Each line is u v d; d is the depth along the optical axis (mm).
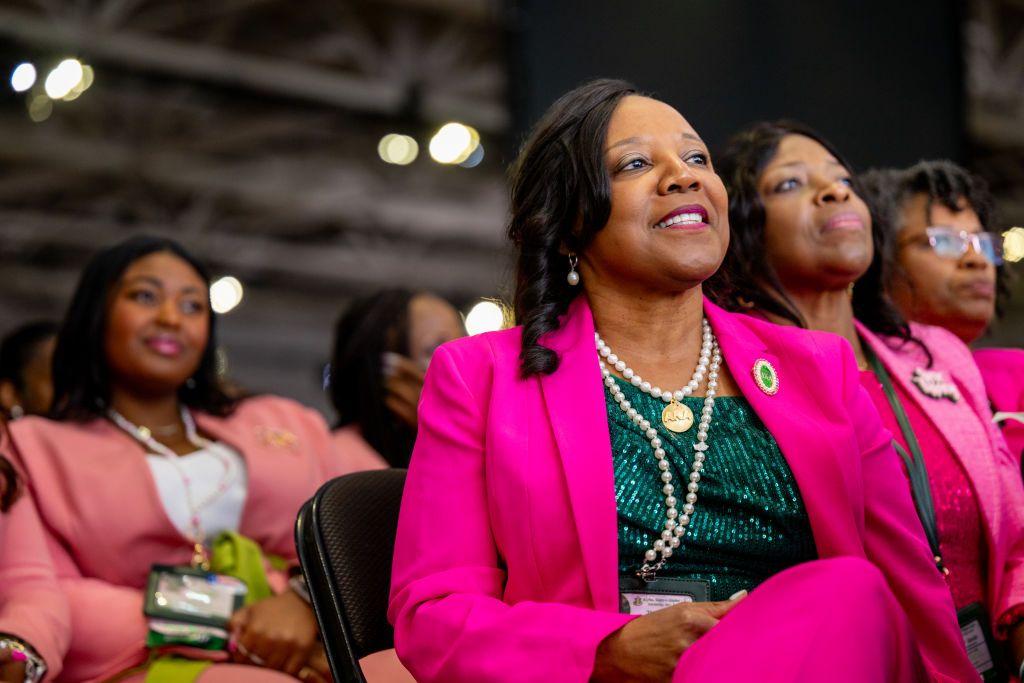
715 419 1942
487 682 1656
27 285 16578
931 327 2756
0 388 4254
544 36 5645
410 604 1778
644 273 1942
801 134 2717
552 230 2012
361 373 3758
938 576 1957
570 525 1805
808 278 2617
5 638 2559
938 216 2932
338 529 1976
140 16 13320
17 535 2854
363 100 14594
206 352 3484
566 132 2014
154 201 15773
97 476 3041
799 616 1525
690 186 1928
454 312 3973
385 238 17531
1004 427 2744
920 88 5730
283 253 17125
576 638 1637
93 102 13992
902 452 2336
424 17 14125
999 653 2254
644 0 5609
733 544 1866
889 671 1520
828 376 1969
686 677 1527
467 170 16891
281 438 3439
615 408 1943
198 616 2801
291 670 2777
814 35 5621
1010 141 12102
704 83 5570
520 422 1882
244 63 14039
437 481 1879
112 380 3297
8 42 12711
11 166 14719
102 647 2779
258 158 15773
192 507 3195
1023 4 11711
